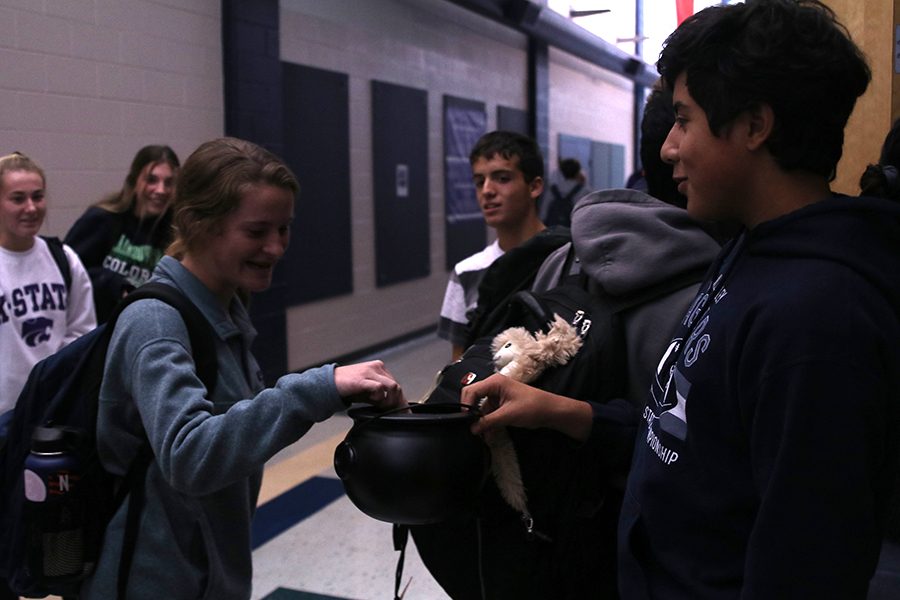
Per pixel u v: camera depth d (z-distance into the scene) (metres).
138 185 2.99
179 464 1.07
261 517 3.12
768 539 0.70
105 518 1.22
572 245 1.35
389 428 1.05
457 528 1.22
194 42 4.32
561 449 1.15
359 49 5.95
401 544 1.23
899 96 1.55
